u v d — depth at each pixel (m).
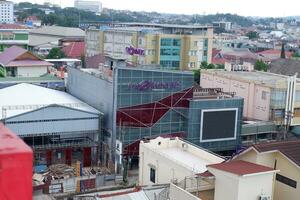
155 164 40.44
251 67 94.62
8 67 97.38
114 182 51.62
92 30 142.38
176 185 30.48
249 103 75.19
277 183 31.27
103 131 60.47
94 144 58.09
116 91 56.59
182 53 126.75
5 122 53.09
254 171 27.61
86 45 145.75
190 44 125.81
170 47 124.94
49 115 55.50
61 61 116.56
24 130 54.47
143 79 57.69
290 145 32.16
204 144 62.50
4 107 57.50
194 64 127.88
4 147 7.02
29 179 6.92
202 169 36.88
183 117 61.25
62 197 38.50
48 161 55.91
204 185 30.50
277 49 195.12
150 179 41.31
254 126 67.69
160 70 58.31
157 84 58.62
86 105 62.97
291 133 71.50
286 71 107.31
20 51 102.56
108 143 58.91
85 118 57.62
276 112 71.06
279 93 70.69
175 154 42.47
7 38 129.12
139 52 114.81
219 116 62.88
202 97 63.00
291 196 30.25
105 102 60.31
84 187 49.25
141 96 58.06
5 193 6.79
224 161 34.81
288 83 71.06
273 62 123.25
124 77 56.69
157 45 123.31
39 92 67.25
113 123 57.59
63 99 65.19
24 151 6.89
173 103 60.22
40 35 186.00
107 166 57.78
